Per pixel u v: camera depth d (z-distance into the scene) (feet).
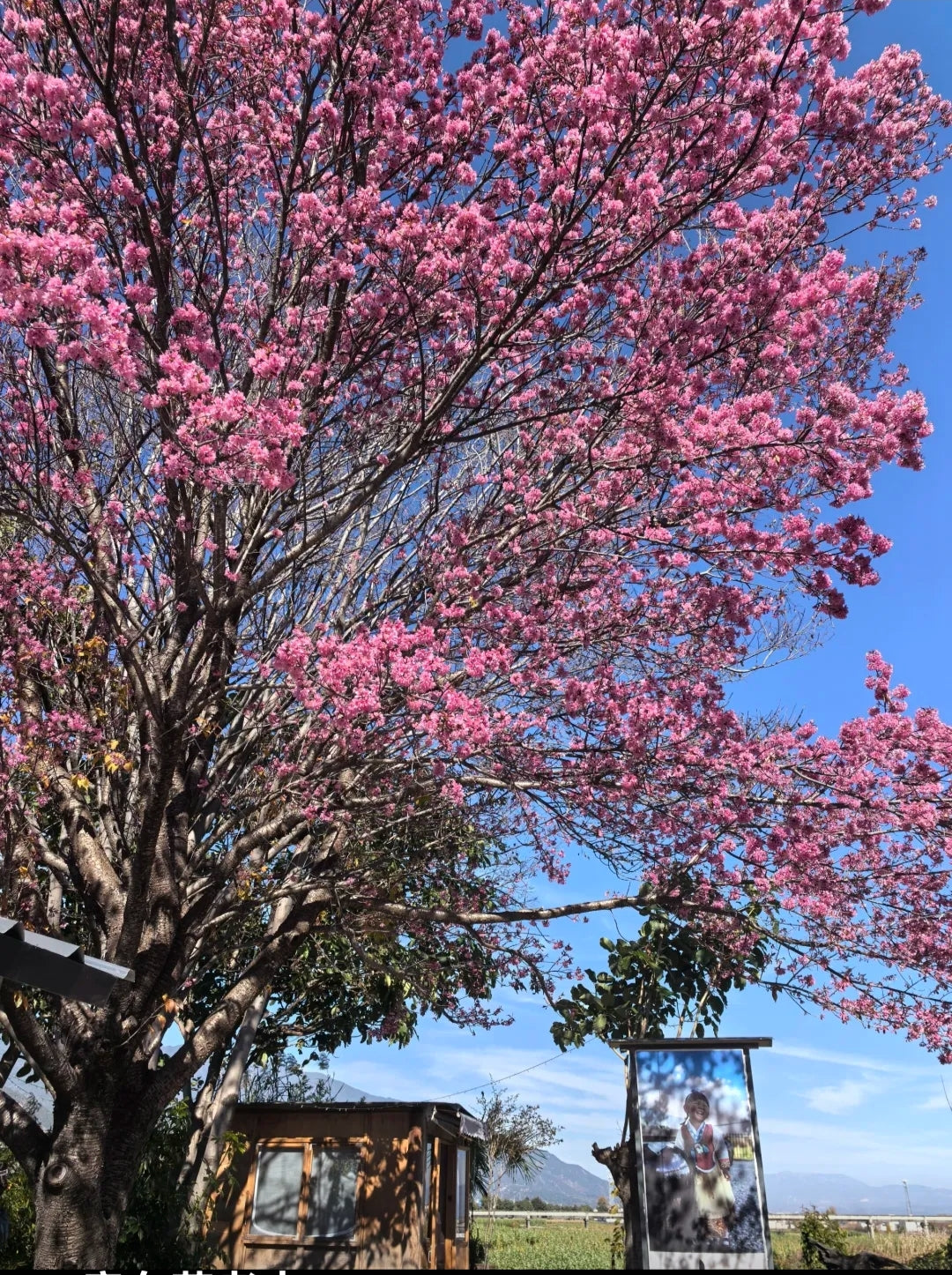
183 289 24.22
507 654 21.79
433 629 21.47
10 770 22.47
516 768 23.49
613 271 20.16
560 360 25.07
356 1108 39.68
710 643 24.43
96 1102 22.84
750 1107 24.12
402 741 22.86
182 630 26.07
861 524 19.81
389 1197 38.24
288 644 19.08
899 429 18.85
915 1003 24.43
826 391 19.30
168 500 20.94
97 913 27.50
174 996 30.58
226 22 21.21
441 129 22.62
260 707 28.04
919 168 22.17
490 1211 66.64
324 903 27.61
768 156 20.65
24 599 24.16
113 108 17.95
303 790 24.54
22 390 22.25
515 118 22.54
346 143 21.97
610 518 22.93
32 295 14.83
